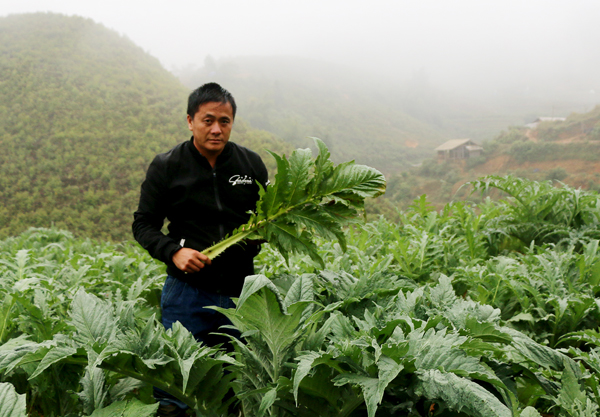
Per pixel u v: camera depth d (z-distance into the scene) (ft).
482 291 10.09
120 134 428.15
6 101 488.02
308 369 4.75
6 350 5.63
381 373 4.70
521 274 10.72
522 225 15.87
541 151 517.14
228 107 7.63
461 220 16.55
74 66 579.89
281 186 6.59
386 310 7.05
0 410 4.72
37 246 20.79
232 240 7.10
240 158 8.24
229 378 6.35
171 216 8.13
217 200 7.91
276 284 8.27
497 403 4.31
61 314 9.46
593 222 15.02
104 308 6.50
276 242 7.09
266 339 5.84
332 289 7.93
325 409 5.77
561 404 5.84
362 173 6.64
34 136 426.92
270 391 5.16
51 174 369.91
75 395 6.74
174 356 5.98
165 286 8.21
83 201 333.62
